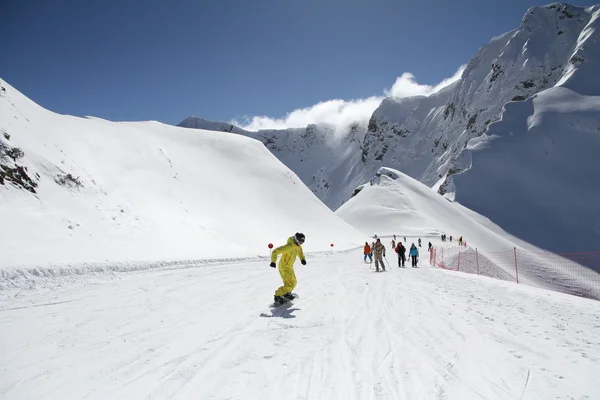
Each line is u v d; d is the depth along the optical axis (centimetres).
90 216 2252
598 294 4450
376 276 1527
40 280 1056
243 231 4241
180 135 6675
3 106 2730
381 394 378
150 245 2205
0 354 487
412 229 9531
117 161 4009
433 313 755
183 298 905
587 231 11294
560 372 435
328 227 6100
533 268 5416
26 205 1895
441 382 409
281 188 6494
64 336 570
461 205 13200
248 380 412
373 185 13450
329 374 430
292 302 872
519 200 13112
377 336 587
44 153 2592
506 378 420
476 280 1337
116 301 848
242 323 664
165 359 476
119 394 375
